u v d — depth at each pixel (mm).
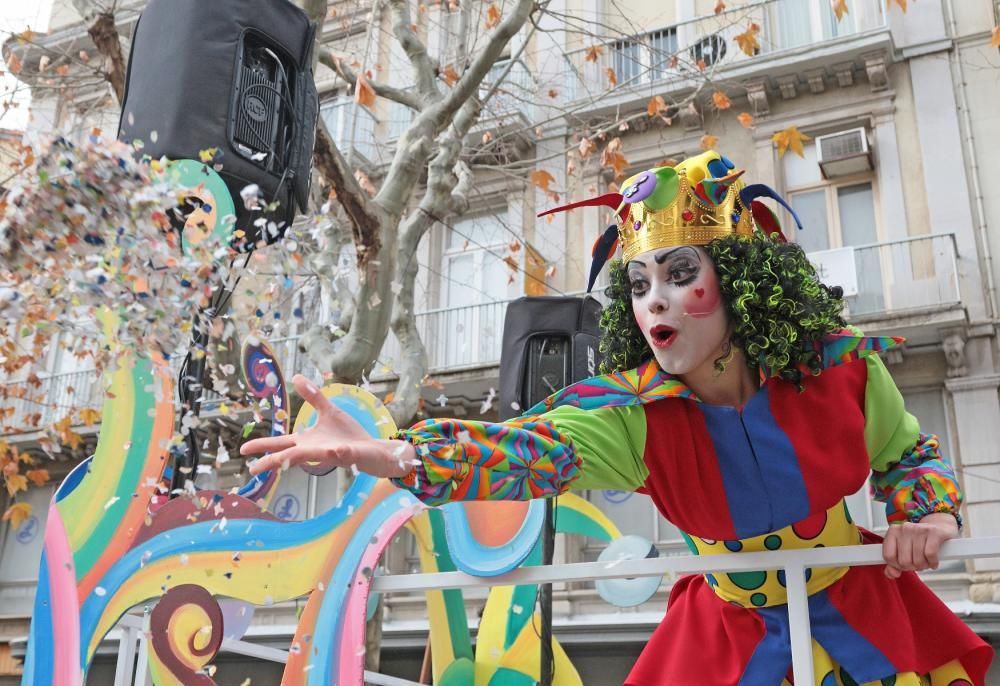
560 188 11070
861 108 10500
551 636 3652
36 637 1964
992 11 10352
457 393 10633
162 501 2113
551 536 3520
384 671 9633
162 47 2635
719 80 10727
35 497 11797
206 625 1978
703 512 1621
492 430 1437
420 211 6273
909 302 9484
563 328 4090
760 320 1583
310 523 1997
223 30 2676
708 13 11430
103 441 2062
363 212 5344
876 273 9781
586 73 11508
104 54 5125
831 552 1510
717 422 1579
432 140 5844
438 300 11359
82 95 7520
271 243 2117
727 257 1595
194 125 2549
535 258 9266
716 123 11016
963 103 10156
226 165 2566
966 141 10023
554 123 11266
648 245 1627
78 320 1817
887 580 1661
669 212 1628
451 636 3730
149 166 1987
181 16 2660
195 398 2197
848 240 10234
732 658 1673
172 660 1974
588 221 10945
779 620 1646
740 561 1545
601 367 1844
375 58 11594
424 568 3699
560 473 1493
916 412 9289
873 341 1581
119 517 2021
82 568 1998
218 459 1948
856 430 1551
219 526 1910
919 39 10500
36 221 1723
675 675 1718
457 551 2490
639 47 11547
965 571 8648
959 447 8930
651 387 1605
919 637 1667
